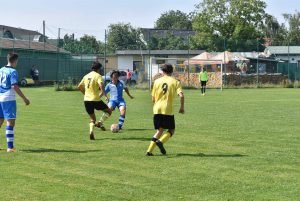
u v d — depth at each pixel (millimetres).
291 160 9445
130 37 94625
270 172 8414
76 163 9195
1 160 9477
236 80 47594
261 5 75250
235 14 75312
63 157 9797
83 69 55156
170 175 8195
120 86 14398
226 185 7523
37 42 62875
